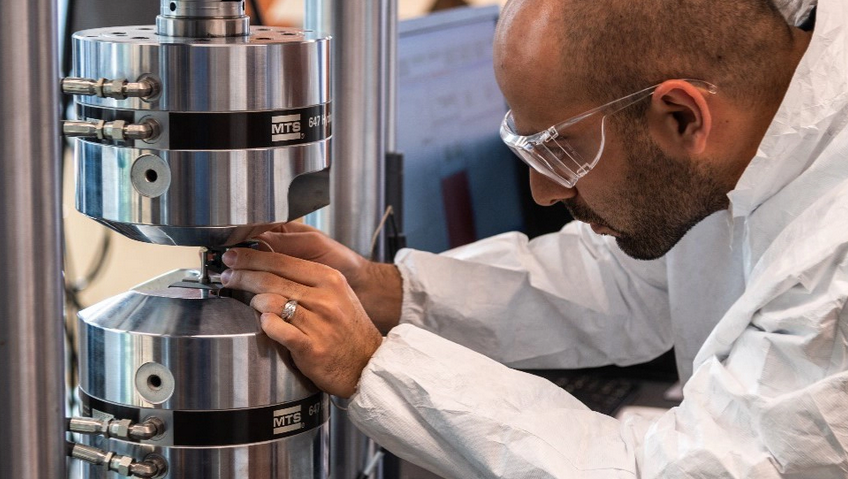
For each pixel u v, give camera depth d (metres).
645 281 1.44
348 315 0.91
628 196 1.03
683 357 1.39
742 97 0.97
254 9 1.60
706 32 0.95
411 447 0.95
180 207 0.75
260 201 0.76
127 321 0.78
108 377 0.78
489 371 0.98
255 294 0.85
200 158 0.74
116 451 0.79
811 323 0.85
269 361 0.79
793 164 0.96
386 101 1.21
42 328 0.71
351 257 1.15
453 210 1.71
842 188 0.91
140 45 0.73
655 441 0.91
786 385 0.87
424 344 0.97
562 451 0.92
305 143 0.79
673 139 0.99
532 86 0.98
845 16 0.94
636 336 1.47
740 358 0.92
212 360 0.76
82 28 1.27
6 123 0.66
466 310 1.33
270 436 0.80
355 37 1.08
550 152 0.99
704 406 0.91
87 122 0.74
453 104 1.78
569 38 0.96
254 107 0.74
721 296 1.33
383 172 1.16
